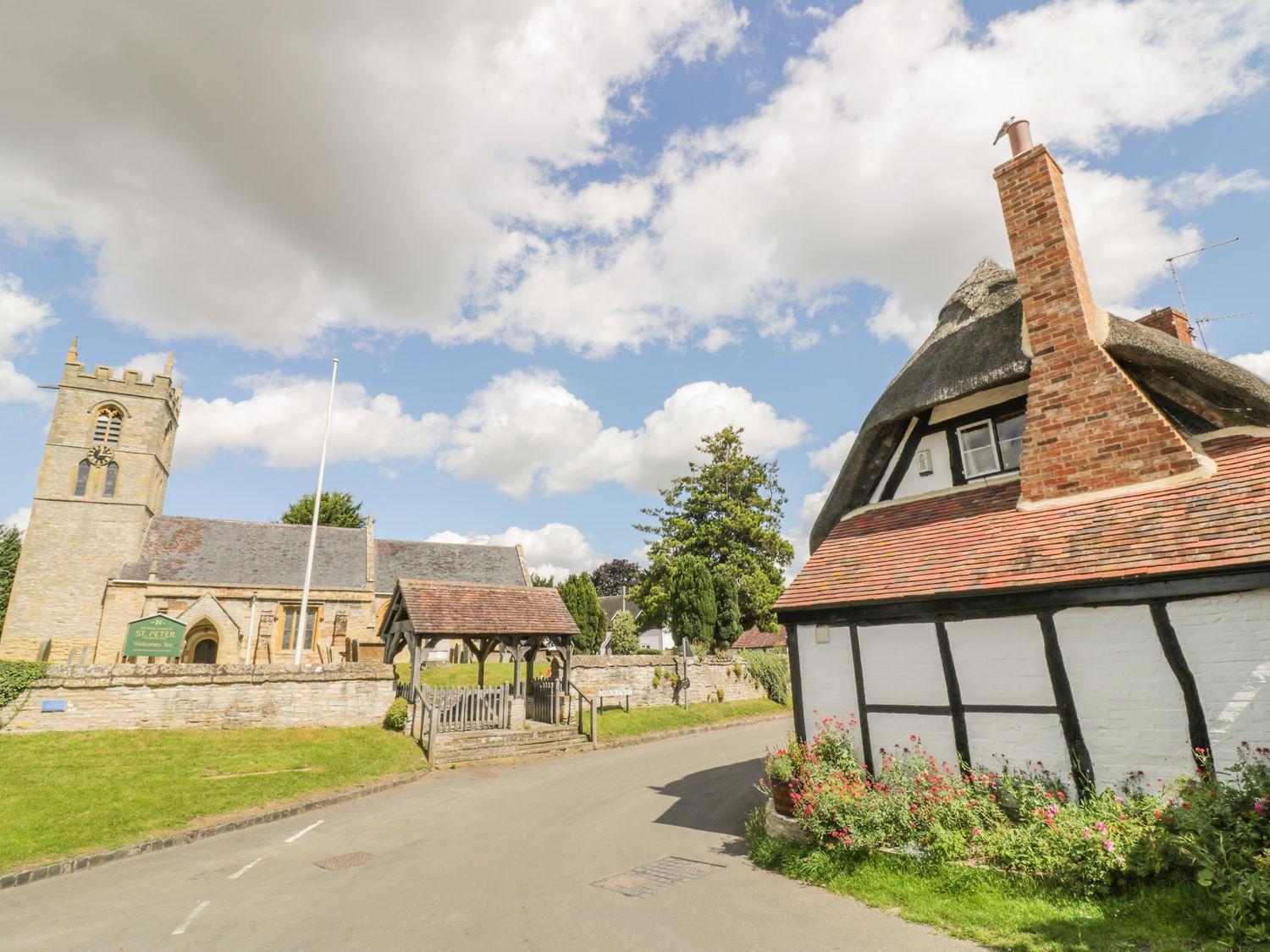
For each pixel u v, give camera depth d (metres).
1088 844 6.43
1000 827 7.40
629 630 38.69
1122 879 6.22
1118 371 8.88
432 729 17.19
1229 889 5.38
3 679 15.45
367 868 9.11
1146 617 7.32
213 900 7.90
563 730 20.23
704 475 42.44
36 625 31.94
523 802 13.31
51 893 8.31
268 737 16.80
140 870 9.25
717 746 19.73
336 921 7.11
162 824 11.11
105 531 33.75
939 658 8.91
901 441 11.96
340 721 18.64
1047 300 9.76
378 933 6.75
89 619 32.66
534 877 8.56
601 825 11.30
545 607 22.45
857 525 11.91
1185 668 7.00
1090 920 5.78
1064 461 9.14
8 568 38.59
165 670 16.92
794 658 10.54
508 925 6.87
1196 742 6.81
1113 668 7.46
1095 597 7.59
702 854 9.42
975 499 10.42
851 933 6.18
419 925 6.94
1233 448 8.23
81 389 35.00
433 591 21.09
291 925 7.01
